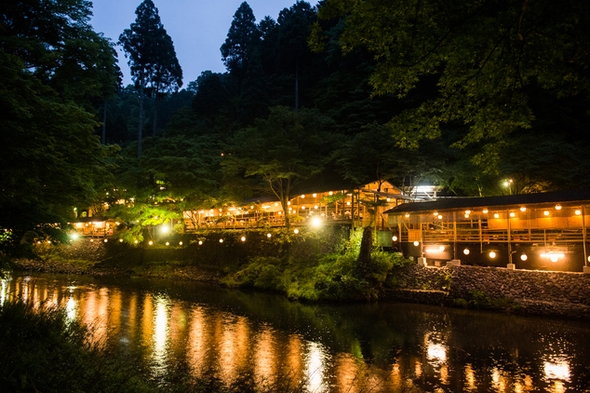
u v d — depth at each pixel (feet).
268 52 233.76
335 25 210.79
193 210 143.64
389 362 44.88
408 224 95.96
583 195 69.41
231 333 56.85
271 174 113.09
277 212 137.59
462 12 25.80
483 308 71.36
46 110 33.40
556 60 25.96
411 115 30.25
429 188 127.85
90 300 82.02
